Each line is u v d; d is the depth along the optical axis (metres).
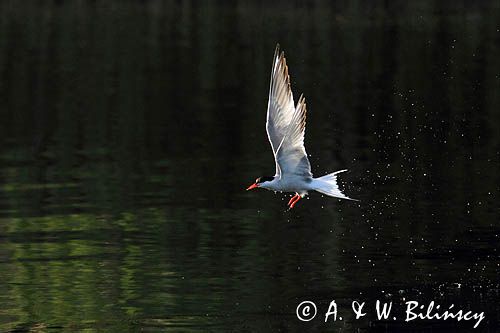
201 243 13.76
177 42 36.94
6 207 15.91
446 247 13.39
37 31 39.56
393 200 16.16
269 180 10.43
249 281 12.12
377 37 36.47
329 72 30.48
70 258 13.16
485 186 17.00
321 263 12.79
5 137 22.22
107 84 29.50
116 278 12.28
